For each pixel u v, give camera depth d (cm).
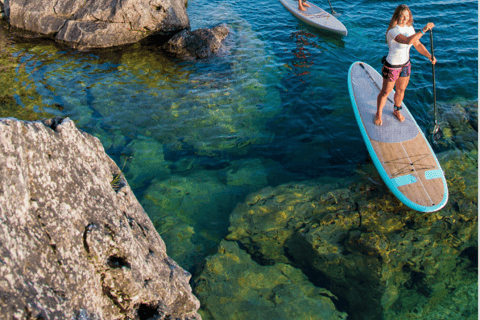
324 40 965
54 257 212
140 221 322
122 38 991
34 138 229
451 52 834
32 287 188
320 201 517
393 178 516
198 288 414
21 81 800
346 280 418
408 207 495
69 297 209
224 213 517
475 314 381
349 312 389
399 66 510
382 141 568
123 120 686
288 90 773
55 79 815
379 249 447
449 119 648
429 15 1002
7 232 189
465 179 531
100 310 238
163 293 285
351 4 1139
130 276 252
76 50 962
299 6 1106
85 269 231
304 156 609
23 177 211
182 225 497
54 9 998
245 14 1150
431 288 408
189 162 602
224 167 595
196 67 874
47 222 218
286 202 520
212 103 735
